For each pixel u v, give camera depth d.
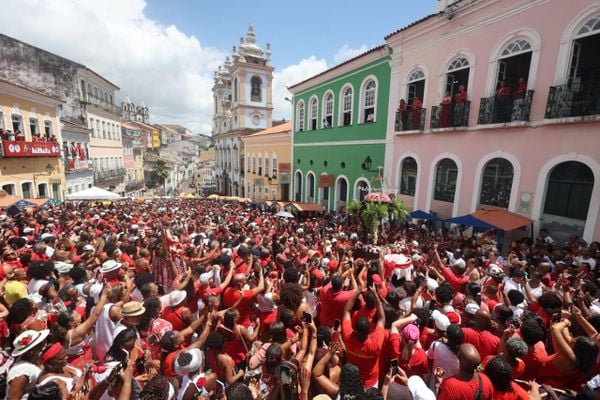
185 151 94.94
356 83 17.56
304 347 3.20
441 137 12.78
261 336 4.42
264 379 3.03
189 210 19.20
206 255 7.10
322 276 6.02
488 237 9.73
